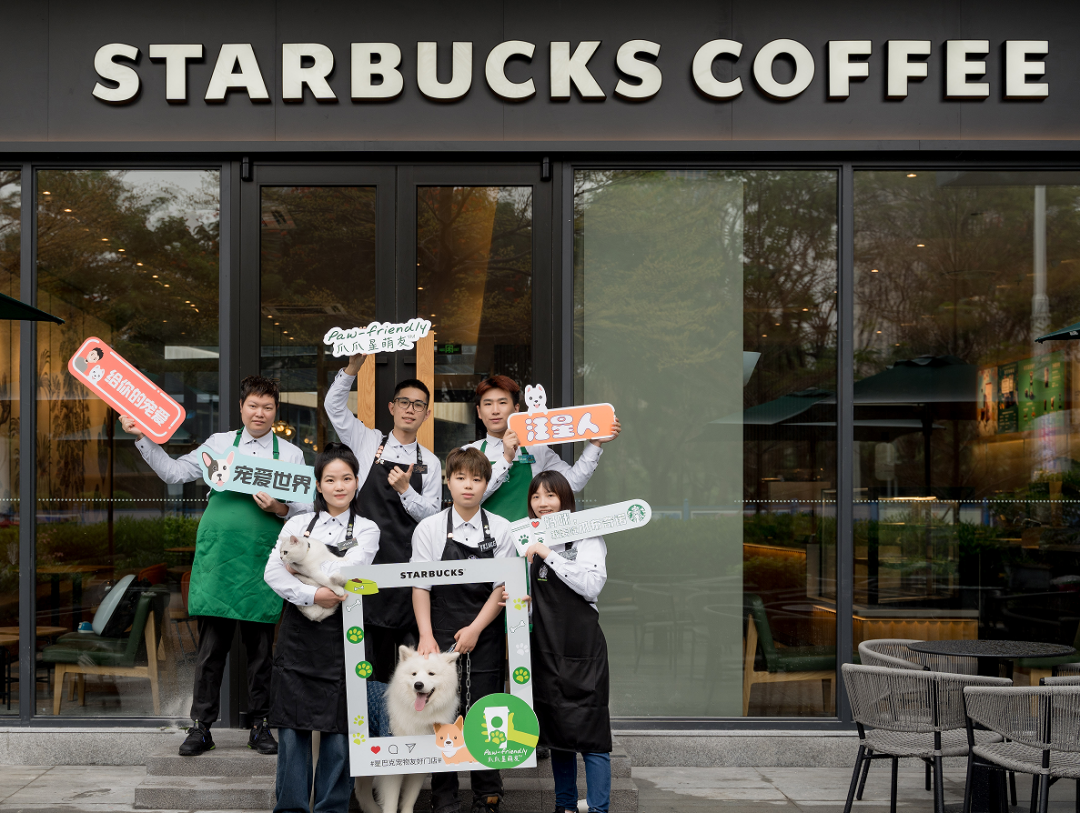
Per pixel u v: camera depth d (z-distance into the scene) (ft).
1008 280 17.90
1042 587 17.67
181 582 17.34
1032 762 12.04
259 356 17.40
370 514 14.15
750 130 17.57
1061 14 17.60
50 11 17.51
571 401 17.53
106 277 17.72
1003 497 17.72
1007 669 17.69
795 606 17.51
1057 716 11.38
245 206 17.52
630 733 17.02
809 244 17.84
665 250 17.80
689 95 17.56
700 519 17.63
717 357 17.75
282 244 17.52
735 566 17.57
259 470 14.35
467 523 12.98
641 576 17.56
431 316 17.49
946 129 17.58
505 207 17.61
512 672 12.31
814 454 17.66
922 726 12.57
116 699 17.20
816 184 17.81
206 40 17.51
